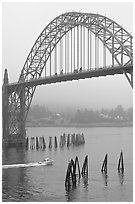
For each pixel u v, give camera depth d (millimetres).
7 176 73438
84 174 74750
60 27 118500
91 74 100062
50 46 124062
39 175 74312
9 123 131500
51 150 119375
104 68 94625
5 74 132625
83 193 60844
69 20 112500
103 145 138875
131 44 91438
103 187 64562
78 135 143625
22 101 131000
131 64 87750
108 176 73625
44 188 63781
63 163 89500
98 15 101062
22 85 128375
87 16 104312
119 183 67438
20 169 81000
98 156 104312
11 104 131625
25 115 131750
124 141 160500
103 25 98188
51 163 87188
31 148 124062
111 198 57688
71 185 65875
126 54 90500
